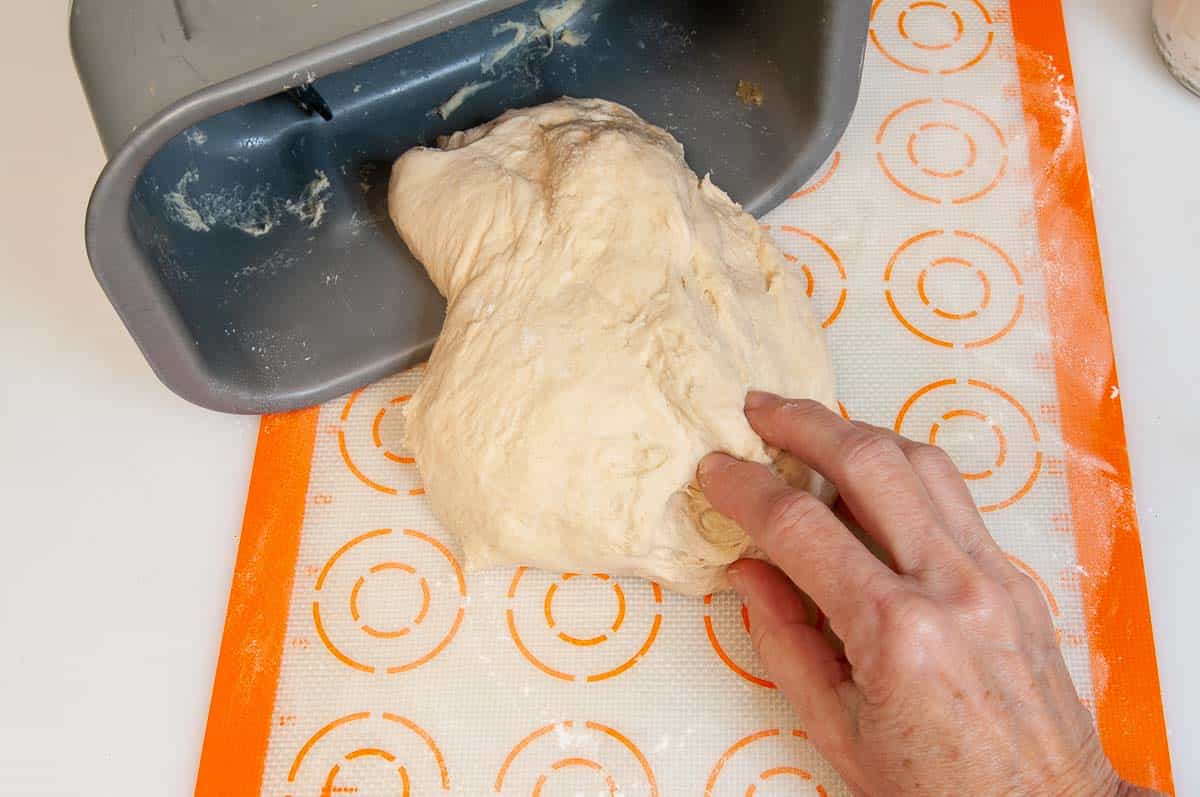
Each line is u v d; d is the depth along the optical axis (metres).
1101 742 0.99
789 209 1.25
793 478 1.01
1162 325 1.17
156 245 1.00
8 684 1.08
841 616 0.82
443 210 1.10
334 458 1.15
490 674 1.05
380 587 1.09
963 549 0.88
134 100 0.89
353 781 1.01
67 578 1.12
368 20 0.88
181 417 1.19
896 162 1.26
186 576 1.12
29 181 1.30
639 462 0.97
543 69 1.30
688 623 1.06
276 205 1.21
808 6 1.09
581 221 1.04
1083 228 1.21
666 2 1.31
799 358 1.07
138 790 1.03
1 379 1.21
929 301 1.19
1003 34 1.32
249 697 1.05
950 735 0.80
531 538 1.00
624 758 1.01
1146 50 1.31
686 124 1.25
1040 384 1.14
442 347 1.06
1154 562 1.07
